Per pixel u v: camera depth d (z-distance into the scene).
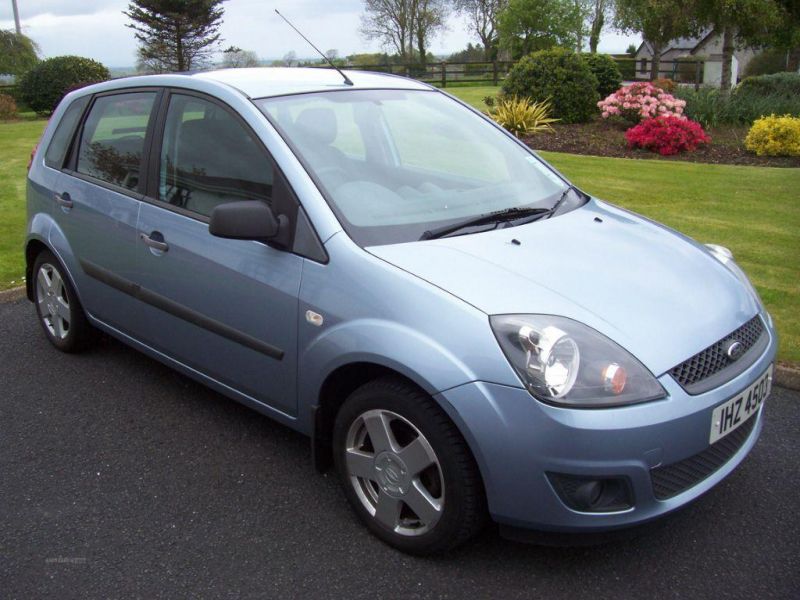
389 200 3.15
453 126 3.95
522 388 2.41
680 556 2.83
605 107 14.00
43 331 5.09
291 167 3.09
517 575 2.73
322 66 4.28
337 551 2.88
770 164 11.21
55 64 22.66
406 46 51.31
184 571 2.78
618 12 19.69
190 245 3.41
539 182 3.76
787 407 4.00
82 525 3.06
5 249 7.00
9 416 3.98
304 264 2.95
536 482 2.43
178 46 39.84
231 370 3.40
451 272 2.71
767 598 2.60
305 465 3.49
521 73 14.94
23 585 2.71
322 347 2.85
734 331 2.80
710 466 2.67
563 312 2.55
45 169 4.58
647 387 2.44
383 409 2.75
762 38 17.53
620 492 2.45
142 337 3.95
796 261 6.29
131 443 3.70
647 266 2.99
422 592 2.65
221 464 3.50
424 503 2.71
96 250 4.07
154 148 3.75
